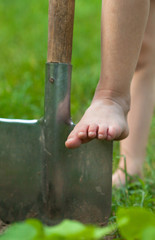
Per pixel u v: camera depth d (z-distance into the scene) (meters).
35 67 2.48
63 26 1.06
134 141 1.39
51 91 1.07
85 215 1.08
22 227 0.70
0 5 4.36
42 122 1.09
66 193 1.08
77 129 1.04
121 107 1.08
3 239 0.72
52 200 1.08
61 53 1.06
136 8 1.07
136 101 1.38
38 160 1.09
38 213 1.09
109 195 1.07
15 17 4.02
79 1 4.45
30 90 2.13
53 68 1.06
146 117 1.39
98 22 3.82
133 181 1.38
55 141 1.07
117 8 1.07
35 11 4.17
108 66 1.08
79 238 0.72
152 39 1.35
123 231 0.77
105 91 1.09
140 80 1.38
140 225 0.76
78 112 1.92
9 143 1.10
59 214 1.08
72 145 1.02
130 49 1.07
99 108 1.07
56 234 0.71
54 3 1.06
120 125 1.05
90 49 2.93
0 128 1.10
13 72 2.45
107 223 1.08
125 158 1.32
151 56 1.36
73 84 2.25
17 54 2.85
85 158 1.07
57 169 1.07
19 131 1.09
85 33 3.38
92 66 2.55
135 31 1.07
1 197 1.11
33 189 1.09
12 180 1.10
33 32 3.47
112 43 1.07
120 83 1.08
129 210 0.76
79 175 1.08
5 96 1.95
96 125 1.03
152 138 1.74
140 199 1.25
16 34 3.44
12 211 1.10
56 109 1.07
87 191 1.08
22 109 1.87
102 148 1.07
